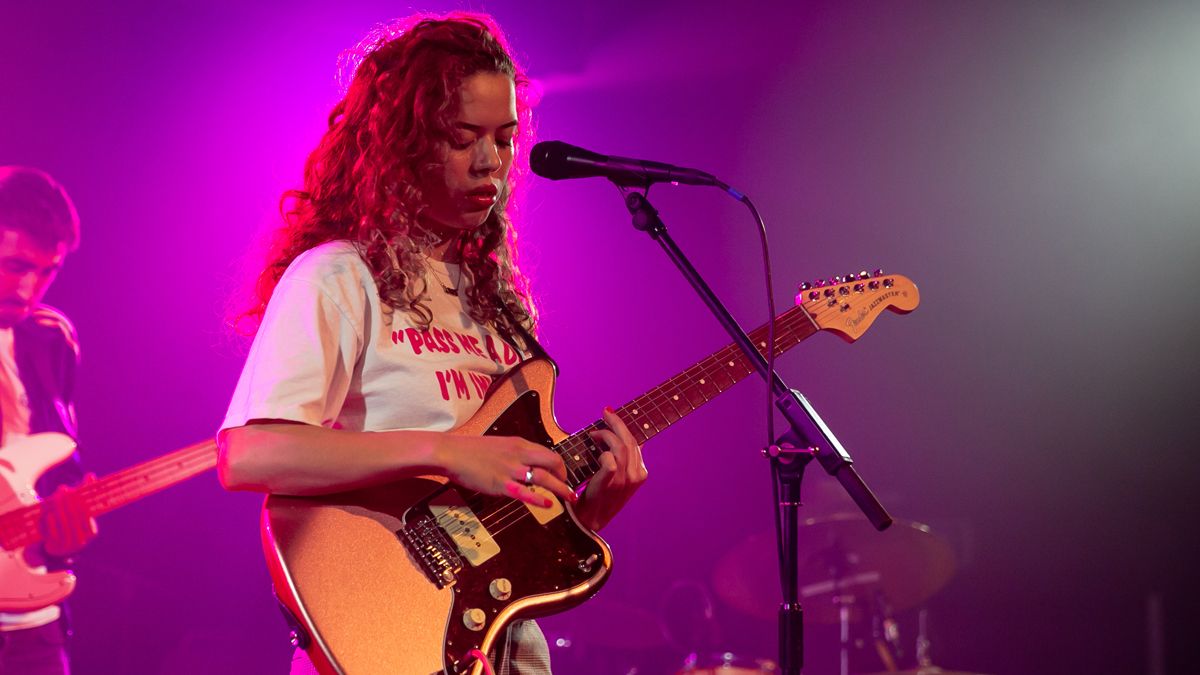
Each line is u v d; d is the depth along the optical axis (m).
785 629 2.11
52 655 3.65
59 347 4.10
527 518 1.86
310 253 1.88
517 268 2.31
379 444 1.68
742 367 2.27
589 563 1.87
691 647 6.21
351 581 1.70
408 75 1.98
